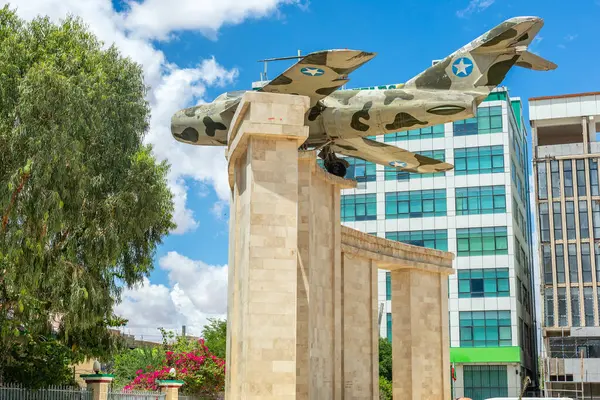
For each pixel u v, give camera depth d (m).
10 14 35.91
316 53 23.98
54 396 31.66
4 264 32.09
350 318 34.25
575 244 72.81
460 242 75.25
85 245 34.94
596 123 79.12
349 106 30.33
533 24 27.88
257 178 22.59
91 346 37.75
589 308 71.19
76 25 38.28
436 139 77.81
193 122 32.91
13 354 34.44
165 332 55.34
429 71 30.38
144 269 38.53
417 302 39.28
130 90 38.75
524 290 82.56
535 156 75.56
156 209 36.84
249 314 21.67
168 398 38.09
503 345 71.69
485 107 77.25
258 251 22.12
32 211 30.88
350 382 33.59
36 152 30.84
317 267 29.94
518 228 80.81
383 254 37.03
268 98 22.89
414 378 38.12
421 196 77.50
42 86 31.17
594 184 73.44
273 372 21.39
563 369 68.81
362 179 79.62
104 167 36.50
